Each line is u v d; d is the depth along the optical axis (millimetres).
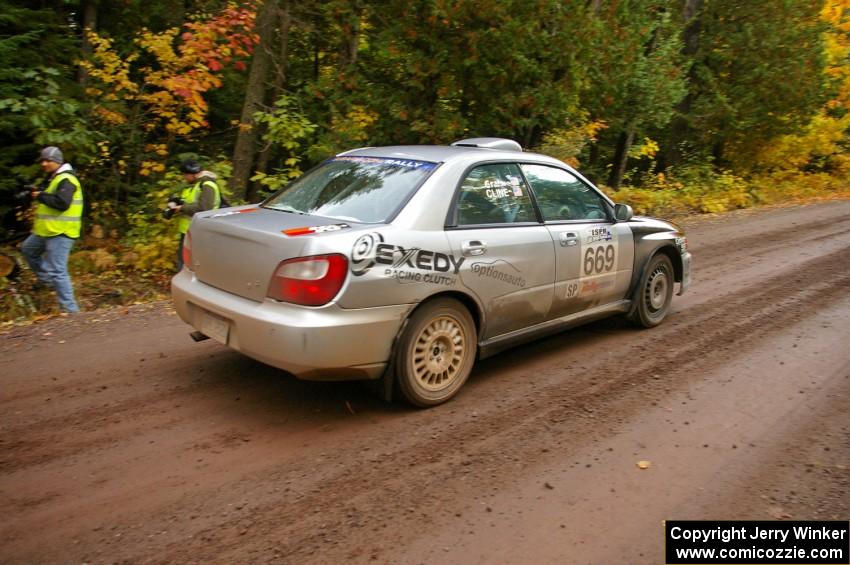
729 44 18094
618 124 15312
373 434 3904
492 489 3342
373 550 2826
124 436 3799
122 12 12062
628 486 3410
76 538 2859
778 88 18125
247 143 11602
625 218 5676
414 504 3186
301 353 3621
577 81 11039
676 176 18000
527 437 3928
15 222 10484
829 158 22562
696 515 3170
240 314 3844
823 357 5445
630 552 2873
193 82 9539
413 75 10453
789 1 17594
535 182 5016
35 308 7277
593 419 4203
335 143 10875
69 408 4145
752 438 3986
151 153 10992
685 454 3773
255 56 11422
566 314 5223
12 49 9266
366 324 3781
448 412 4242
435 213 4184
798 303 7176
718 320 6500
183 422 4000
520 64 10305
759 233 12258
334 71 11672
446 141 10789
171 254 8672
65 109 9148
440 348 4273
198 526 2969
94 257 8703
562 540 2941
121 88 10203
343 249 3688
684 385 4805
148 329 5785
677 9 18094
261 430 3924
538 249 4773
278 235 3777
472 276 4301
